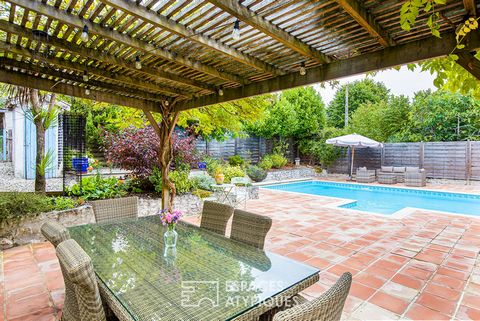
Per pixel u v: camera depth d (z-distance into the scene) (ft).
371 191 37.68
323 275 10.93
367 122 53.06
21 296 9.43
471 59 7.38
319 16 7.44
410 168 38.63
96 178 22.40
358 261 12.28
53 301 9.13
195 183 25.44
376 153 44.04
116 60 10.05
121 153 22.45
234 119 22.36
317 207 23.80
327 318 3.54
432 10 6.53
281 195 30.12
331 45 9.06
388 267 11.65
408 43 8.54
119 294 4.97
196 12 7.46
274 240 15.08
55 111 19.39
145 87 13.43
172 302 4.75
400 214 21.43
